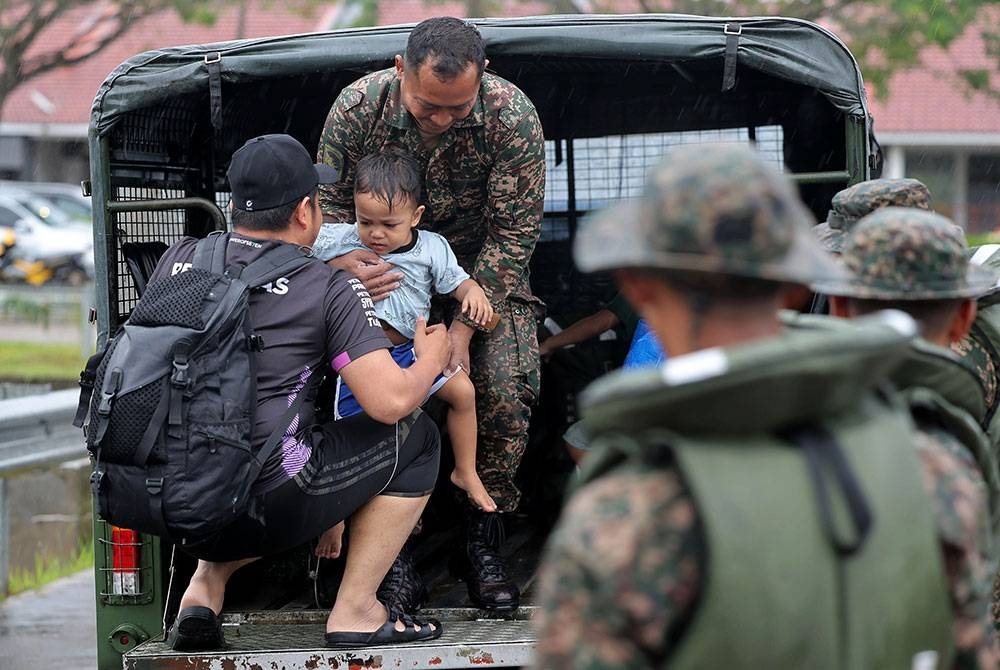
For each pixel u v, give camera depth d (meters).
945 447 2.89
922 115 35.84
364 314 5.00
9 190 31.67
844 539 2.37
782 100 7.40
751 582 2.28
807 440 2.43
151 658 5.25
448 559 6.75
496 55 5.96
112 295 5.95
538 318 6.46
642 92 7.65
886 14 20.11
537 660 2.43
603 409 2.43
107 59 41.91
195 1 26.19
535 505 7.65
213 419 4.59
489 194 5.94
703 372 2.31
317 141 7.37
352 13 28.94
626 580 2.33
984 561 2.74
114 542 6.02
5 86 25.95
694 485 2.32
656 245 2.43
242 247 5.02
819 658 2.33
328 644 5.26
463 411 5.80
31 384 14.52
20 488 10.56
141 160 6.34
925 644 2.50
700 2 19.77
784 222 2.42
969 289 3.45
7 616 9.45
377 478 5.11
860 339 2.42
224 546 4.92
